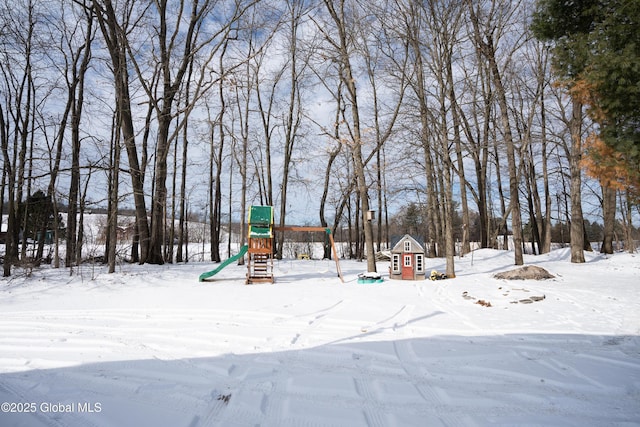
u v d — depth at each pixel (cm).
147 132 1981
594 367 454
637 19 627
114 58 1485
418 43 1382
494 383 408
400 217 4291
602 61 652
